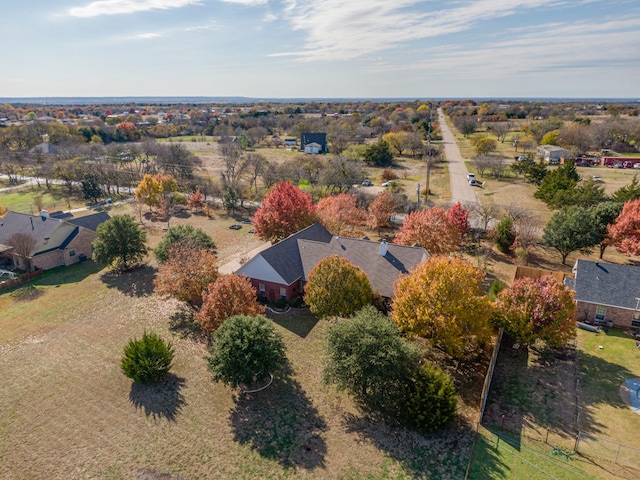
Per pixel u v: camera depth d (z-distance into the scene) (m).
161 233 60.88
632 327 33.97
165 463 21.91
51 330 35.09
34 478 21.08
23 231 50.19
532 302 29.66
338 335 25.06
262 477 20.98
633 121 140.00
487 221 56.38
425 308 28.41
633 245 42.19
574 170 72.38
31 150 112.50
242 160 102.12
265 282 39.28
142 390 27.64
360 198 67.75
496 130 141.25
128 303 39.78
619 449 22.36
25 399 26.86
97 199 79.25
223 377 25.27
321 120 181.00
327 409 25.84
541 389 27.52
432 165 105.38
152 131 165.38
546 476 20.78
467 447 22.80
